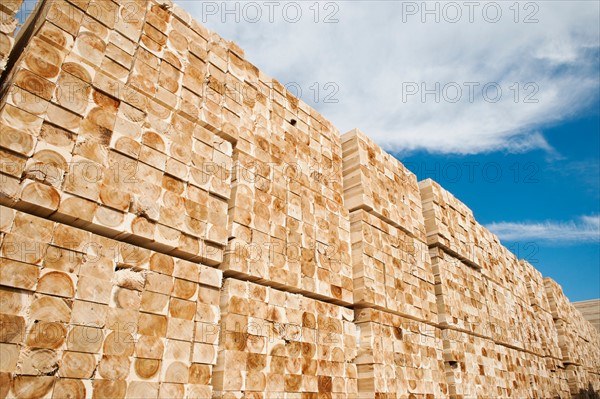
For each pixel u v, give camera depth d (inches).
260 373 162.4
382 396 213.2
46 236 118.0
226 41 199.8
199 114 173.0
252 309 168.7
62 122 128.1
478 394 305.1
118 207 134.2
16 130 118.0
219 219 166.4
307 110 241.9
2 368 102.4
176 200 152.3
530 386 410.3
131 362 125.3
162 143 153.6
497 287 405.1
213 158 171.6
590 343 762.8
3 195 112.4
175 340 138.4
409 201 300.2
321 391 185.5
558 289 636.1
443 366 274.5
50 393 108.0
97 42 145.8
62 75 132.4
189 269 149.9
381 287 238.2
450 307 305.4
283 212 197.9
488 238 418.6
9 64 159.3
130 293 131.6
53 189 121.5
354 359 217.9
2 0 128.8
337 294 213.6
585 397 580.7
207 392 141.1
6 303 106.8
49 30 134.2
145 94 156.6
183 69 173.6
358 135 266.8
